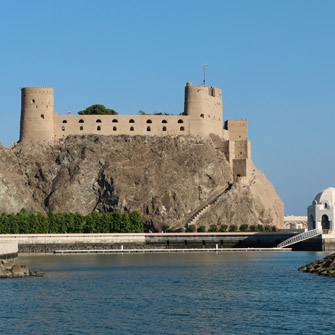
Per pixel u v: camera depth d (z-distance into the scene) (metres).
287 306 124.06
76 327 107.69
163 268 190.75
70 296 135.00
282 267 191.00
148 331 105.44
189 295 137.38
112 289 145.25
